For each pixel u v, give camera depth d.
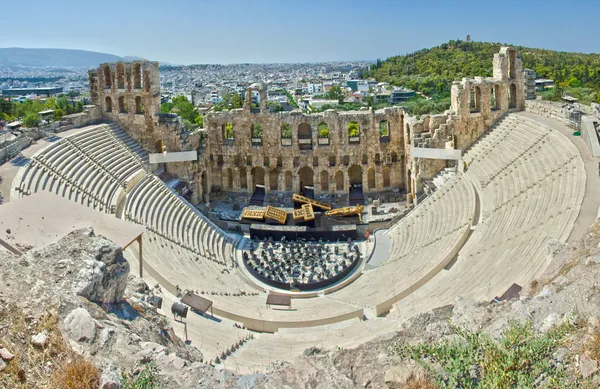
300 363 15.91
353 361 16.06
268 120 67.19
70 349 16.25
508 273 29.52
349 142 68.50
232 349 29.56
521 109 62.03
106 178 50.06
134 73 63.06
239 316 35.09
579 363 13.68
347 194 68.75
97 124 62.34
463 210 46.72
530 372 13.82
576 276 19.20
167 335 22.98
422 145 60.16
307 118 66.50
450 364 14.72
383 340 17.36
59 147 49.81
